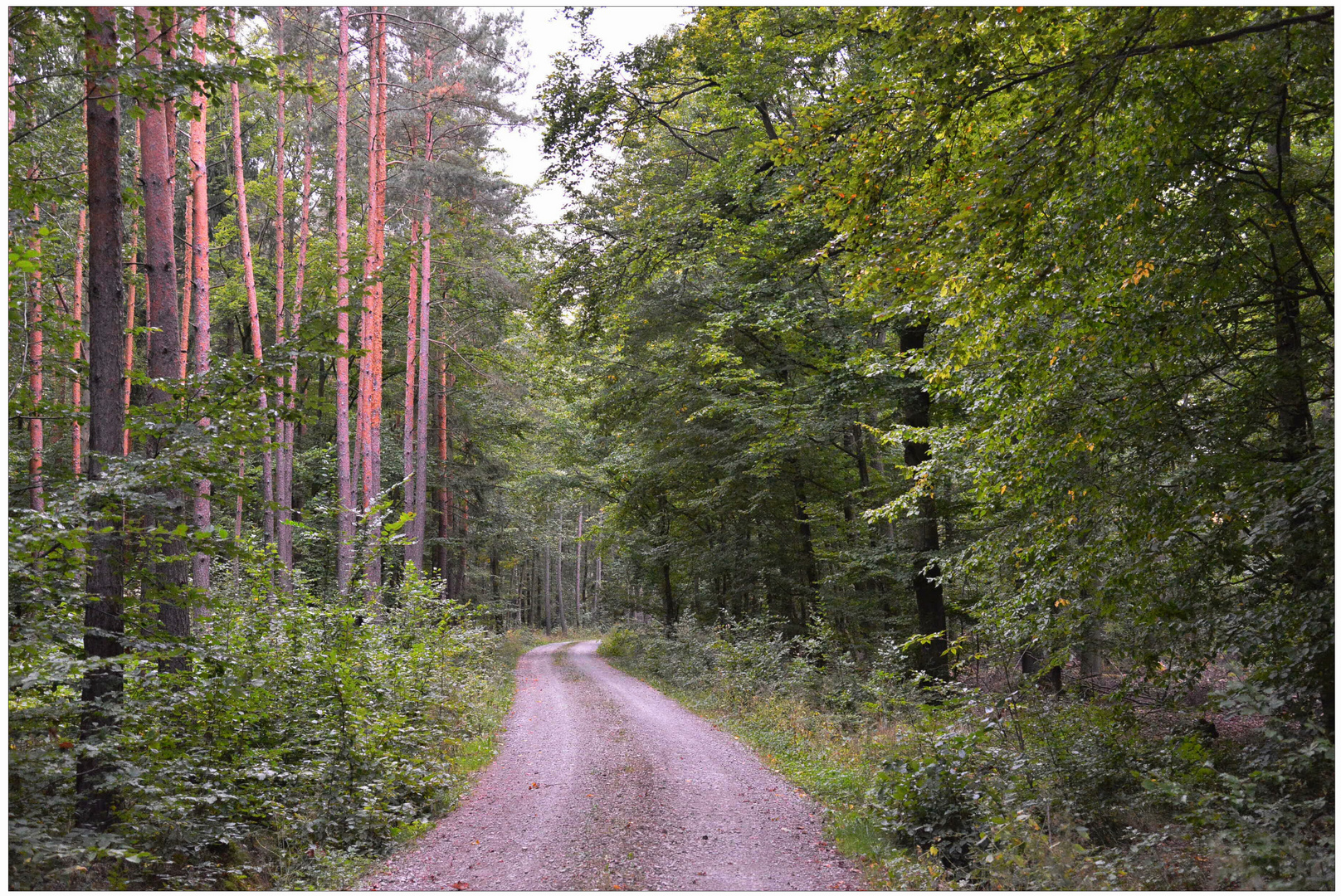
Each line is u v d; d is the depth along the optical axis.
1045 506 8.29
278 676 8.38
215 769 6.87
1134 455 7.51
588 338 18.34
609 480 26.52
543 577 65.38
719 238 14.83
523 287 22.23
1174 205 6.77
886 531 19.56
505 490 33.47
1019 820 6.43
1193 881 5.40
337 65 21.61
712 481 21.36
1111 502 7.45
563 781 10.59
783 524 21.50
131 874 5.76
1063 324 7.23
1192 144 6.36
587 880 6.85
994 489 8.68
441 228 22.86
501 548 37.94
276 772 7.61
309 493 27.73
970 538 16.42
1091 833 6.80
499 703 17.61
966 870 6.70
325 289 17.39
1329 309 6.89
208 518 11.81
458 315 26.47
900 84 6.74
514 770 11.33
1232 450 7.03
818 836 8.11
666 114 17.55
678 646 24.16
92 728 6.05
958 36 5.93
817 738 12.69
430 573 28.20
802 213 12.77
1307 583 6.39
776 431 15.70
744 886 6.66
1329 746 5.71
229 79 6.46
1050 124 5.83
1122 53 5.60
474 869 7.19
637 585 34.44
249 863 6.75
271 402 6.80
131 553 6.27
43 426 13.84
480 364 27.36
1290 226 7.02
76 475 6.07
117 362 6.54
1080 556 7.65
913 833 7.43
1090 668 11.69
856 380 14.32
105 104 6.57
